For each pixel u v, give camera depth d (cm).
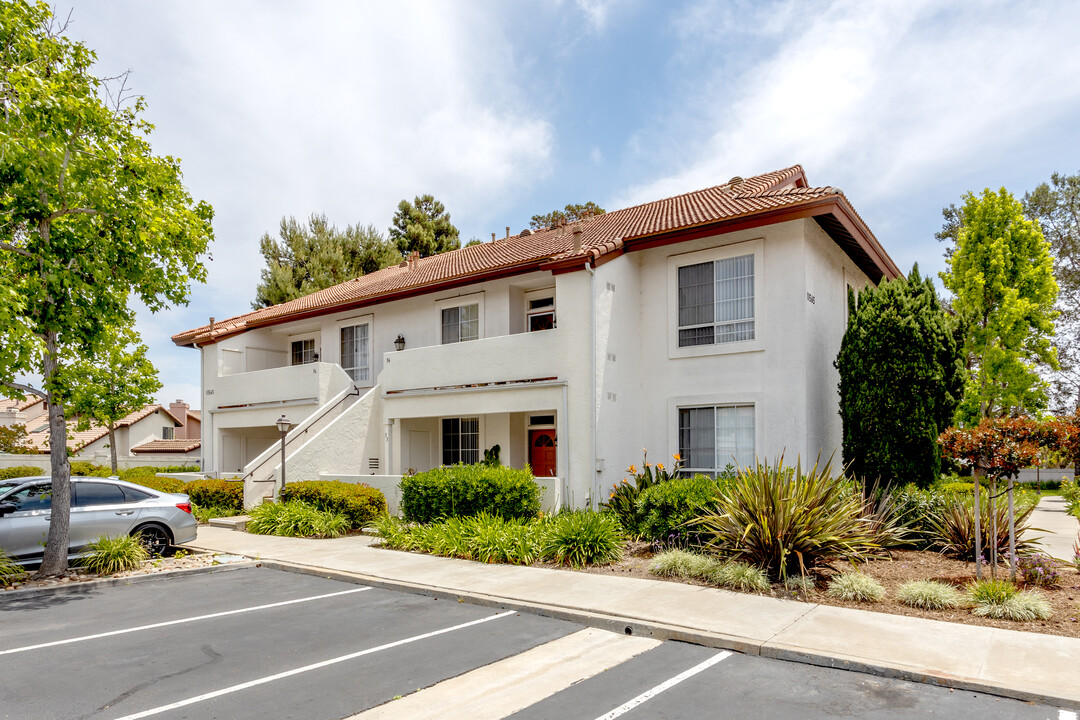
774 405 1281
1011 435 781
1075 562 910
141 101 1025
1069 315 3175
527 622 720
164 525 1118
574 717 468
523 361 1437
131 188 980
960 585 805
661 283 1453
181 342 2350
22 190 885
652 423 1438
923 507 1064
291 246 3950
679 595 789
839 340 1471
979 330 2000
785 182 1644
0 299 775
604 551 992
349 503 1359
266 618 743
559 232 1991
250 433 2284
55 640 662
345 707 486
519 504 1198
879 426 1178
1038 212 3056
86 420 1962
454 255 2406
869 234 1447
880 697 502
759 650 604
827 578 843
